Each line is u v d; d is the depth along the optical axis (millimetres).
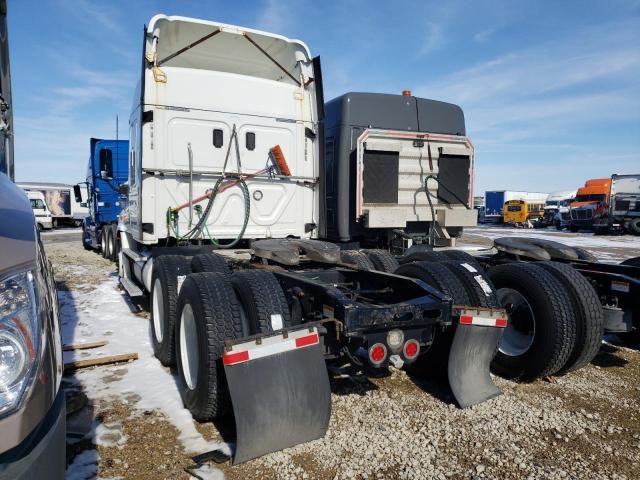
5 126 3646
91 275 10266
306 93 6223
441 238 7934
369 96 7613
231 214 5801
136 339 5379
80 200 17000
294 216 6184
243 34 5633
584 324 3891
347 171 7508
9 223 1754
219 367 3117
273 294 3318
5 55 3654
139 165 5406
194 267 4621
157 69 5402
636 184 28750
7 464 1451
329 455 2855
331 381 4047
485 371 3725
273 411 2814
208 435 3125
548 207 43781
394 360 3158
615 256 15242
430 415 3414
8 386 1493
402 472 2697
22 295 1588
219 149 5727
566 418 3406
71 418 3354
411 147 7656
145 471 2689
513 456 2887
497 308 3760
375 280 4176
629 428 3281
